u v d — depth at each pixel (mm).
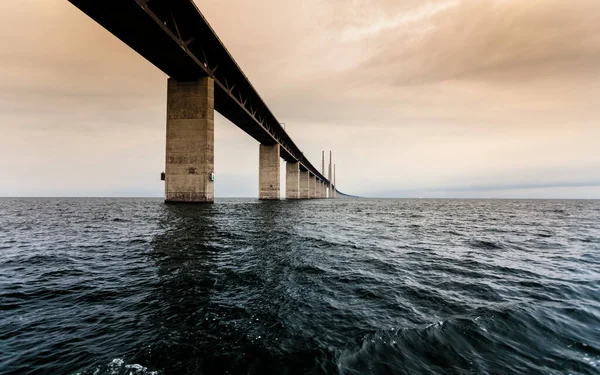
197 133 29922
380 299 4973
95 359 2982
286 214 25891
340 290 5410
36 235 12156
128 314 4133
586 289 5938
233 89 40000
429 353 3279
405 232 15562
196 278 5957
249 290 5258
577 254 9953
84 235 12039
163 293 5031
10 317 4020
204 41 27984
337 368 2918
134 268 6754
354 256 8750
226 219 18906
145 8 19312
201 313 4180
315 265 7367
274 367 2910
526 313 4488
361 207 51594
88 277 6023
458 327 3914
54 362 2928
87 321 3895
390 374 2869
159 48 24234
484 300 5094
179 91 30297
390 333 3666
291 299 4840
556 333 3889
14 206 44906
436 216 29891
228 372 2814
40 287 5359
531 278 6742
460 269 7469
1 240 10891
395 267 7465
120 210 31766
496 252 10164
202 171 29828
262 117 54844
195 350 3178
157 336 3475
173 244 9938
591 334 3883
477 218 27719
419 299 5039
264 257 8102
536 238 13930
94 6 18719
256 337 3488
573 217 30016
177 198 30234
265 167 65000
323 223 19125
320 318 4094
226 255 8273
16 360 2957
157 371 2801
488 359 3217
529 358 3268
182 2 22547
